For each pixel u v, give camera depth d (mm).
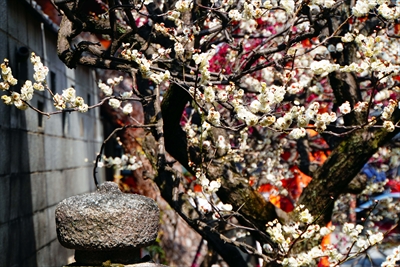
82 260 3039
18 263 6477
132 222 2959
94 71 13625
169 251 10281
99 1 6504
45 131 8336
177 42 3812
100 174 15188
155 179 5102
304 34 4297
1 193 5898
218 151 5055
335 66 3859
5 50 6363
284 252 4160
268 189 8672
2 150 6012
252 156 7270
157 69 3805
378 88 5969
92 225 2928
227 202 5086
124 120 12125
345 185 5059
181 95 4766
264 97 3473
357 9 3885
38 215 7621
